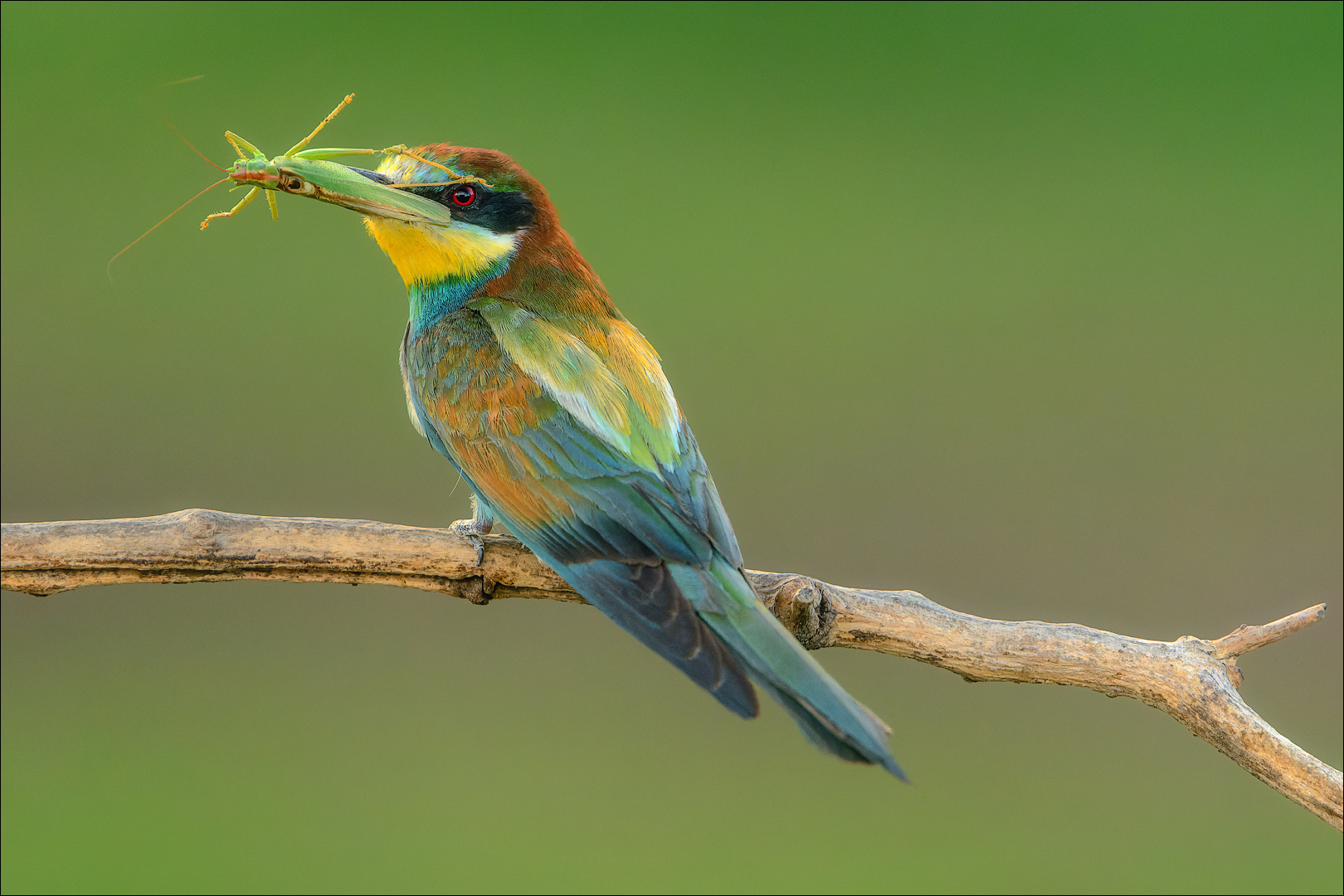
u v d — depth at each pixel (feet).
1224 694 16.17
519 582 16.29
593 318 16.40
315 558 16.24
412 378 16.39
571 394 16.31
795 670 16.12
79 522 16.19
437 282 16.43
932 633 16.24
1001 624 16.24
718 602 16.19
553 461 16.29
